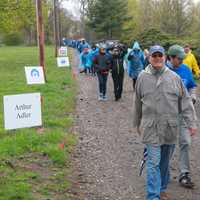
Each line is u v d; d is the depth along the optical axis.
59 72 29.05
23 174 7.48
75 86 21.95
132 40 42.03
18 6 37.50
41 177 7.50
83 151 9.52
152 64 6.18
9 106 9.73
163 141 6.19
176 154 9.18
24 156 8.62
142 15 64.44
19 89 18.92
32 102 10.00
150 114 6.16
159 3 56.00
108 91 20.73
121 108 15.57
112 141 10.52
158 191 6.14
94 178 7.76
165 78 6.17
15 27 39.00
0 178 7.16
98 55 17.44
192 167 8.43
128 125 12.48
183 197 6.90
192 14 52.97
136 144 10.25
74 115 13.84
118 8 78.69
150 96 6.16
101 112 14.62
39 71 17.02
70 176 7.75
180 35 49.91
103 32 79.12
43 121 11.85
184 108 6.39
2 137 9.91
